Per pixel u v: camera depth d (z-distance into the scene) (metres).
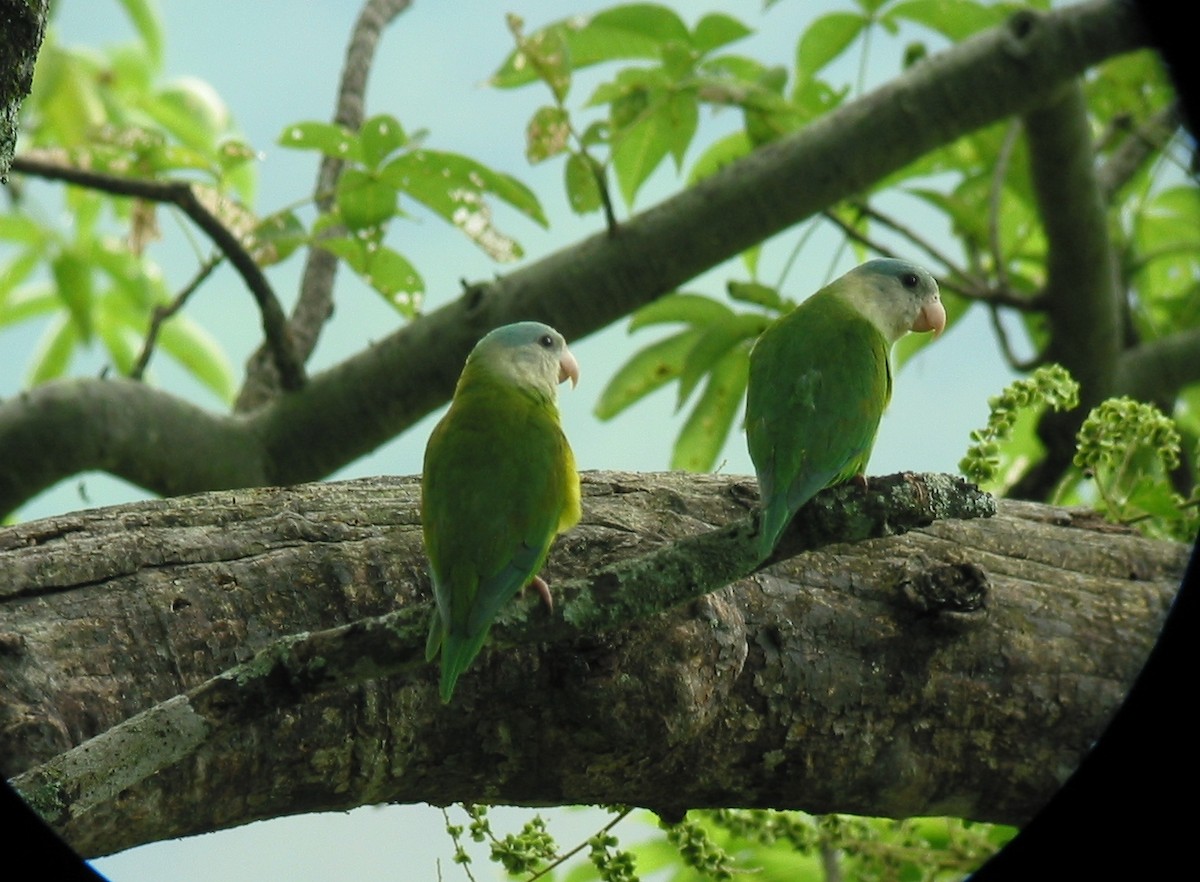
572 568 7.07
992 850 8.98
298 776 6.28
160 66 14.62
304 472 11.70
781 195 11.66
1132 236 16.19
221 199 11.19
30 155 10.69
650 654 6.51
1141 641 7.38
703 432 12.70
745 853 9.98
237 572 6.59
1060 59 11.84
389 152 10.30
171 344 16.06
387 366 11.48
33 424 10.60
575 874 9.45
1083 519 8.02
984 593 7.13
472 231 10.55
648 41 11.62
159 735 5.39
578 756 6.59
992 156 15.09
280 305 11.27
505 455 6.96
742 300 12.29
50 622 6.17
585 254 11.55
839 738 6.96
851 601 7.11
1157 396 15.16
